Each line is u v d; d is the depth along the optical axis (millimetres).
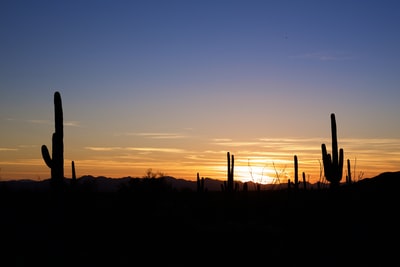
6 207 36875
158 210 33062
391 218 29391
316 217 29828
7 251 21406
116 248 24906
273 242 26328
